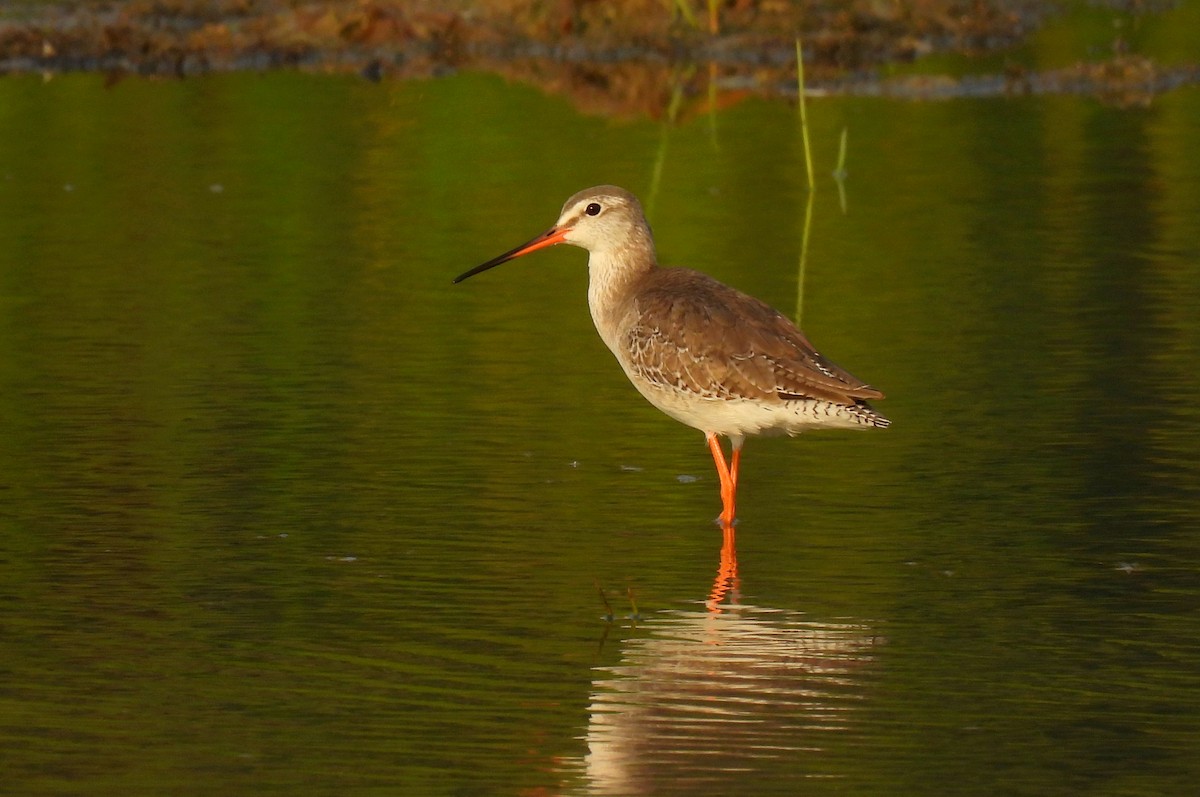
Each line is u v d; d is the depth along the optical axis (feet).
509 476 43.70
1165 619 34.96
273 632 34.58
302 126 82.48
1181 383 49.65
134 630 34.60
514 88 91.25
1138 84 92.22
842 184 73.10
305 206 70.03
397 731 30.40
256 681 32.40
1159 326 54.85
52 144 78.95
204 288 59.93
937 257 62.95
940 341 53.72
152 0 106.01
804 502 42.14
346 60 98.48
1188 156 76.79
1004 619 35.12
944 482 42.98
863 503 41.88
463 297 59.67
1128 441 45.29
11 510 41.01
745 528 40.45
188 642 34.09
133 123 82.64
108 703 31.42
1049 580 36.96
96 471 43.57
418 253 64.34
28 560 38.11
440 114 84.99
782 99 89.81
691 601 36.14
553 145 79.15
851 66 97.96
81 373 51.21
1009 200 70.28
